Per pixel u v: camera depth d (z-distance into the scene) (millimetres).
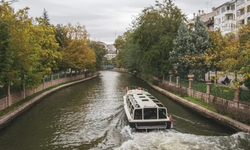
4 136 10531
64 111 15453
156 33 28078
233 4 38594
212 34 20953
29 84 16828
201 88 17000
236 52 11984
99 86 31703
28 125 12258
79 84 34906
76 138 10312
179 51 22359
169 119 10719
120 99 20234
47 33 23031
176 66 22953
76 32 34656
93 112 15188
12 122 12438
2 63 11156
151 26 28109
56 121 13039
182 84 21672
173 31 27938
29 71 15469
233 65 11375
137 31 29953
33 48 16281
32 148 9172
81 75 46156
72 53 33906
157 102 12578
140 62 31781
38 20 22953
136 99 12703
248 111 10781
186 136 9875
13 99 15172
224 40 17141
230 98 13203
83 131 11273
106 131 11258
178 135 9992
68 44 33812
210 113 12883
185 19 28234
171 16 28188
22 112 14289
